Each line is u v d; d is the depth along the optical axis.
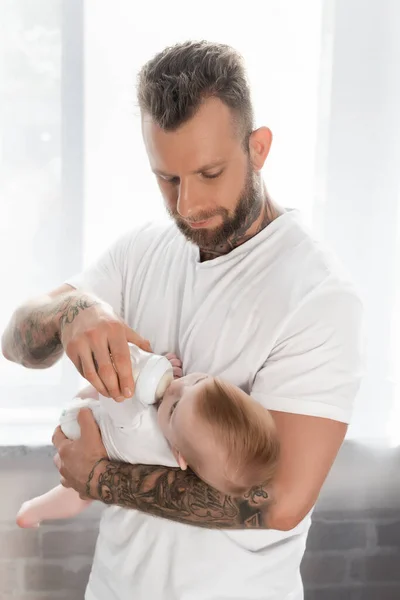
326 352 1.14
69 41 1.92
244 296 1.22
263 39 1.98
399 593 2.19
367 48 2.03
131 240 1.41
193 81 1.08
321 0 1.99
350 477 2.11
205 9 1.95
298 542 1.30
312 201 2.08
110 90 1.95
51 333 1.24
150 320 1.33
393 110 2.07
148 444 1.24
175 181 1.16
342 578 2.16
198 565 1.22
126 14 1.92
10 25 1.89
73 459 1.27
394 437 2.10
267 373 1.16
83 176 1.98
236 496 1.13
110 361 1.14
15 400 2.05
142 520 1.27
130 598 1.27
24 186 1.97
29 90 1.93
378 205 2.10
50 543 2.03
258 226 1.25
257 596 1.25
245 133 1.15
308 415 1.13
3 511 2.00
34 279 2.01
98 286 1.40
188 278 1.29
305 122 2.04
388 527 2.15
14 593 2.05
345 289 1.18
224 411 1.13
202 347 1.25
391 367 2.16
